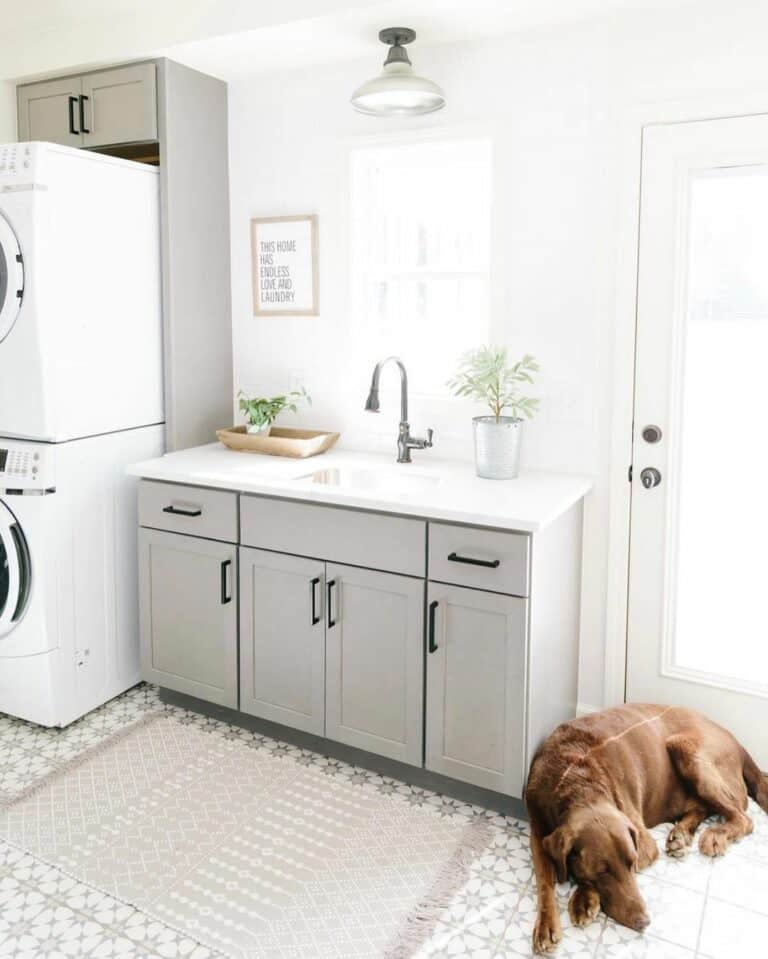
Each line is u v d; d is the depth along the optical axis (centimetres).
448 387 287
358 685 248
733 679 257
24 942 185
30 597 267
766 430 245
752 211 238
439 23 256
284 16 257
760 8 228
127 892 201
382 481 285
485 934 189
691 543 259
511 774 225
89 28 296
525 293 272
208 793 243
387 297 316
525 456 279
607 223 256
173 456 300
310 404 323
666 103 243
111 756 262
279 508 254
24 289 254
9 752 264
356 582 243
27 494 262
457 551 224
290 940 186
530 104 263
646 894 200
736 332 245
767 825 227
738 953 181
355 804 239
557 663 250
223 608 271
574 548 260
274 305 324
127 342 291
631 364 258
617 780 214
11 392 264
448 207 304
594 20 250
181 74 298
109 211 278
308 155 308
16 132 325
